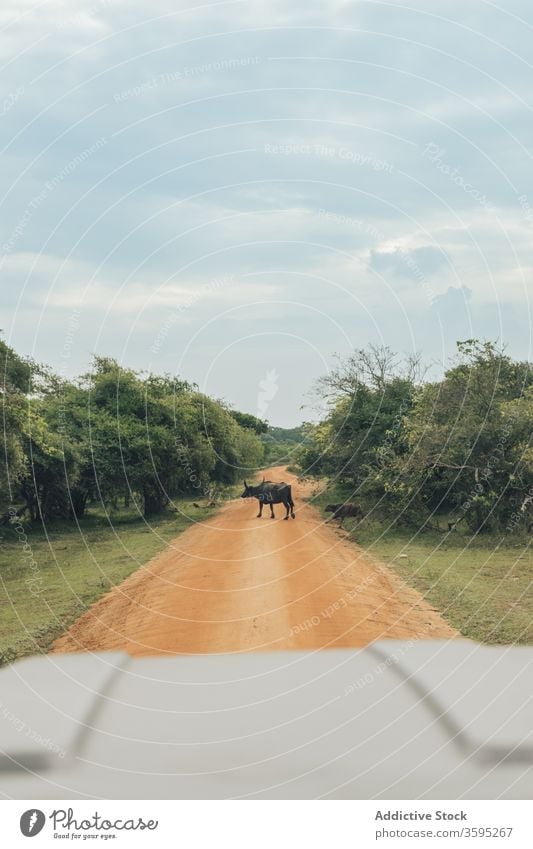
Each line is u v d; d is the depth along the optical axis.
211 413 42.59
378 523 25.72
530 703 6.29
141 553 21.84
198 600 13.92
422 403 25.95
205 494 41.19
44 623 12.58
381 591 14.39
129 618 12.62
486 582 14.92
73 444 30.12
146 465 33.50
